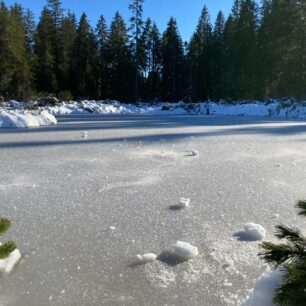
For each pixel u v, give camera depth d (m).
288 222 3.42
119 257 2.72
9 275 2.46
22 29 40.47
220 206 3.93
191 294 2.22
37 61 41.00
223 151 7.82
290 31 32.66
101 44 46.56
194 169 5.92
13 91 34.00
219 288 2.29
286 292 1.34
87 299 2.18
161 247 2.88
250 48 36.75
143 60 43.88
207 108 29.62
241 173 5.61
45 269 2.54
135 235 3.12
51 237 3.08
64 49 44.19
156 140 9.65
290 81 31.91
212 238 3.06
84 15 45.50
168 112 30.94
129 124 15.68
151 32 49.62
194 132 11.84
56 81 41.16
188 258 2.69
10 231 3.20
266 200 4.15
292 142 9.34
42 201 4.09
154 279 2.41
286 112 23.91
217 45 43.31
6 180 5.10
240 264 2.60
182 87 48.00
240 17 38.34
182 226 3.34
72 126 14.40
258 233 3.05
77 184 4.87
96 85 45.31
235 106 28.30
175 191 4.55
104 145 8.67
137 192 4.50
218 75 42.62
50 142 9.20
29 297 2.21
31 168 5.95
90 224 3.38
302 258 1.47
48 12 44.09
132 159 6.79
